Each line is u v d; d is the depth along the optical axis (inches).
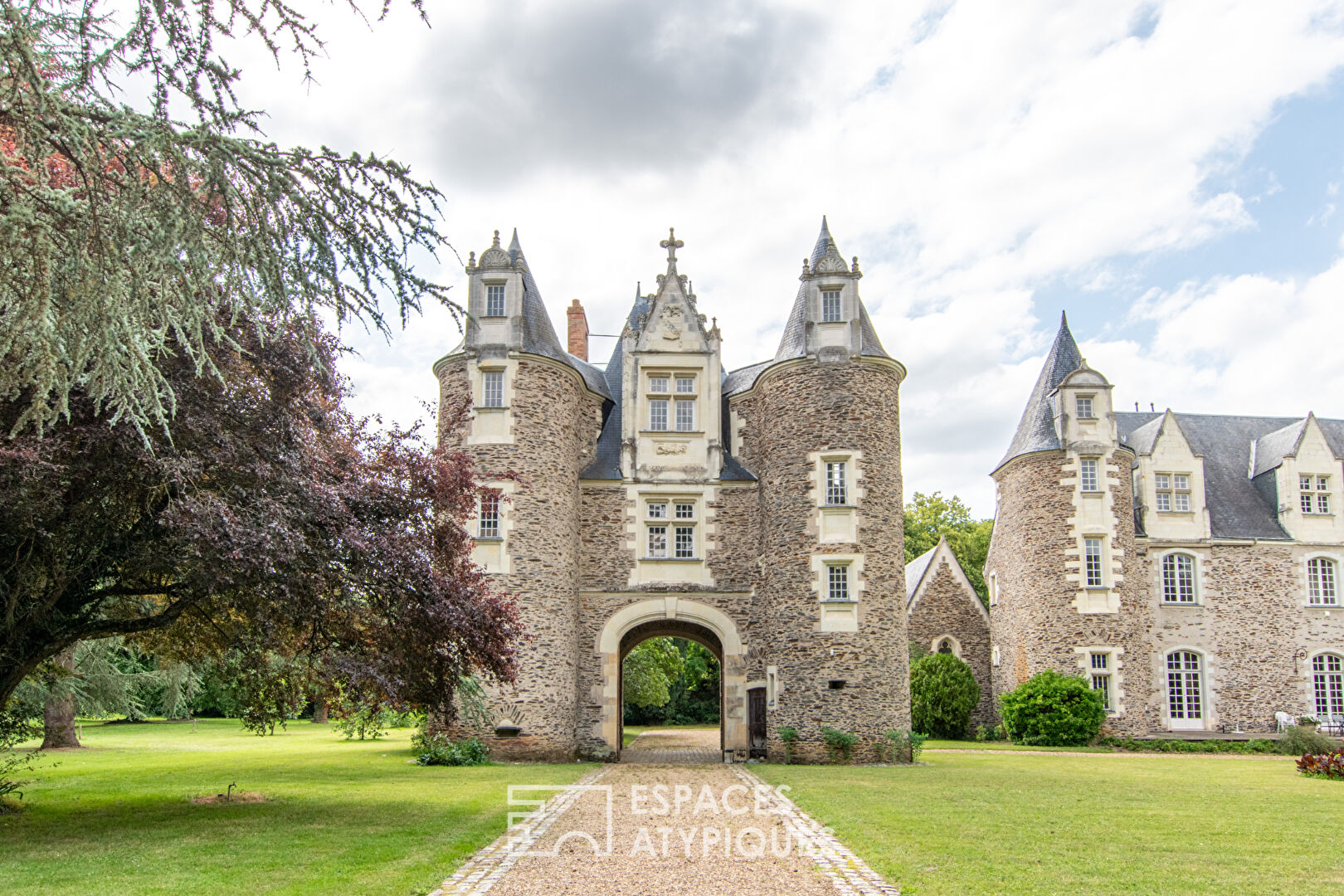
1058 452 1201.4
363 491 524.7
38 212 268.2
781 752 920.3
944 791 625.0
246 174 287.0
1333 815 515.2
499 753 896.3
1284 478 1283.2
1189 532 1258.6
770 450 984.9
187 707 1360.7
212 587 433.7
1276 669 1230.9
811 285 987.3
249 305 299.9
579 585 992.9
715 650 1101.7
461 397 959.6
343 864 365.7
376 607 532.1
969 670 1299.2
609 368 1177.4
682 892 324.5
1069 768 824.9
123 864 368.8
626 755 1048.8
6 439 393.4
